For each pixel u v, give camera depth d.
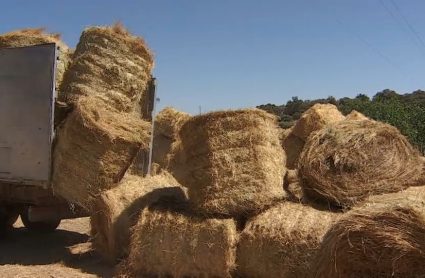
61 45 8.91
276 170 6.61
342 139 6.15
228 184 6.37
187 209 6.70
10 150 8.56
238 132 6.53
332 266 4.62
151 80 9.51
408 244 4.26
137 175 9.17
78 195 7.84
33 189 8.76
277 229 5.79
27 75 8.38
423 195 4.79
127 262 6.83
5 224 9.75
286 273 5.67
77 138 7.75
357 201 5.77
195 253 6.21
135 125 8.12
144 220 6.72
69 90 8.17
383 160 5.96
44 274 7.20
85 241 9.77
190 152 6.70
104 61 8.19
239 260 6.06
